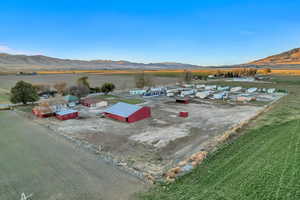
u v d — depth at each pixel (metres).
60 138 22.94
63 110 34.19
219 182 11.98
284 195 9.48
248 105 42.25
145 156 17.89
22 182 13.90
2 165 16.39
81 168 15.75
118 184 13.33
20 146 20.52
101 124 28.78
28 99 43.97
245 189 10.69
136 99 52.91
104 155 18.12
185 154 18.09
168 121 30.03
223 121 29.25
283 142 16.42
